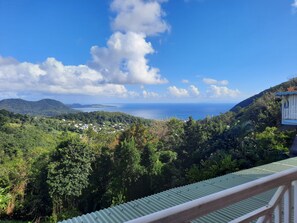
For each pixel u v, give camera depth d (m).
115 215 6.02
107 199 20.52
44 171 21.28
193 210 1.06
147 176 20.72
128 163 20.97
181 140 25.84
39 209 21.08
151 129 40.16
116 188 20.73
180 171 19.81
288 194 1.55
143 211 6.13
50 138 49.03
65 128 66.00
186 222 1.05
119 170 21.17
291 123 10.72
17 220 20.42
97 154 23.94
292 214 1.60
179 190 7.43
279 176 1.46
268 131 16.02
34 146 41.22
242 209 5.12
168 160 23.36
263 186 1.36
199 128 24.34
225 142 18.78
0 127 46.03
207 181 8.20
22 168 24.08
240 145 16.25
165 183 20.14
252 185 1.30
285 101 11.05
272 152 13.58
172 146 27.42
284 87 31.31
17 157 34.81
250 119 25.16
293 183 1.61
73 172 20.91
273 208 1.51
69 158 21.16
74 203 21.52
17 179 22.47
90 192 22.05
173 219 1.00
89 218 5.96
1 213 20.00
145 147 22.45
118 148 22.45
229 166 13.60
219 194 1.17
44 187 21.16
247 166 13.81
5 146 37.84
